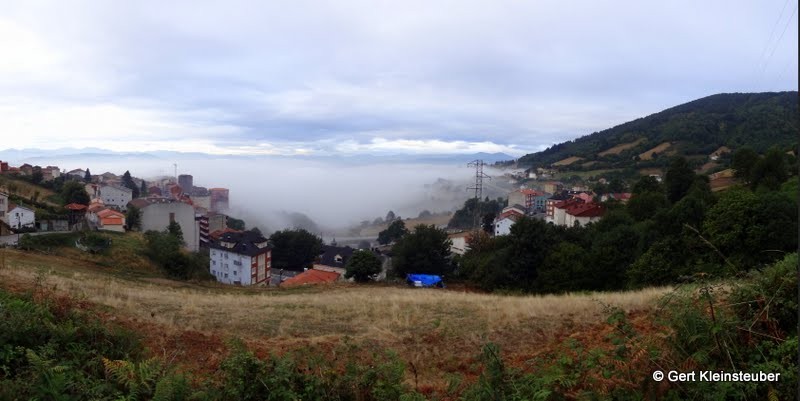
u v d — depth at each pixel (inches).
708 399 168.2
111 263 1562.5
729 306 218.7
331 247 2783.0
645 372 192.2
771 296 209.3
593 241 1505.9
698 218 1192.8
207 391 198.8
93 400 182.4
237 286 1246.3
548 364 231.1
